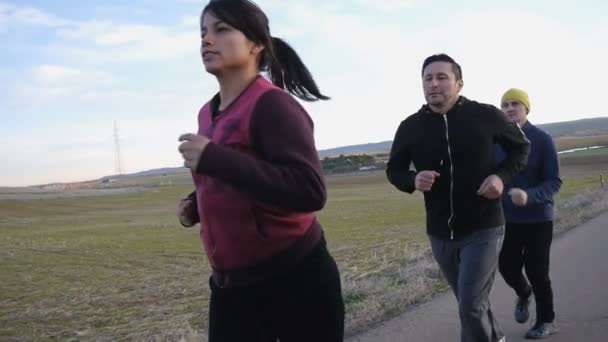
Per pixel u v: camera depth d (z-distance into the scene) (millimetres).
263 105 2402
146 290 11734
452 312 6148
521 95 5504
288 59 2770
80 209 60094
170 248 21172
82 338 7305
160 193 86812
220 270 2586
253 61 2611
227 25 2498
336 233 21172
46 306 10578
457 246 4176
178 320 7477
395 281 7672
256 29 2533
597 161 72188
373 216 29594
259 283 2516
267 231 2441
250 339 2619
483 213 4113
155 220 41156
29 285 13844
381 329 5656
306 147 2365
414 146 4301
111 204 66938
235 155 2205
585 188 32500
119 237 27031
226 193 2426
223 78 2598
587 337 5312
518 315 5793
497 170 4141
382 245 15734
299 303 2529
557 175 5387
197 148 2186
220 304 2662
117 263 17500
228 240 2484
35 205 64312
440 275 7891
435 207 4246
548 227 5410
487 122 4145
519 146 4297
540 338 5348
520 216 5410
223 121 2492
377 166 109875
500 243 4164
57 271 16234
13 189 102750
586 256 9500
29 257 19750
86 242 24859
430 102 4211
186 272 14797
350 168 109500
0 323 8938
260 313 2582
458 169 4117
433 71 4168
